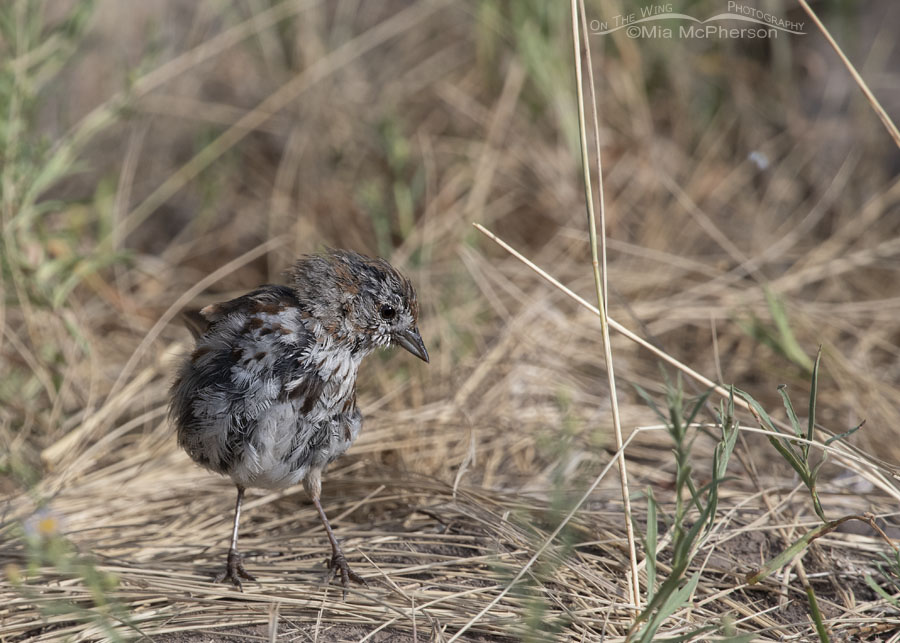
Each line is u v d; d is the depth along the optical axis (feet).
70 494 28.96
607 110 46.57
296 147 47.09
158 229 47.50
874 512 27.50
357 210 44.50
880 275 41.70
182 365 25.73
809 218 44.47
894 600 21.44
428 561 25.81
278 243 42.86
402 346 27.22
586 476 27.37
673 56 48.01
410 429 32.27
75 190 47.14
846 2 49.52
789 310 37.73
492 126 45.91
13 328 37.50
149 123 48.60
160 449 31.60
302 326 25.12
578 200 44.09
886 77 48.73
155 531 27.73
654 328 37.83
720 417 23.36
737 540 26.37
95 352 36.60
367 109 48.21
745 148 47.75
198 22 49.47
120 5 50.11
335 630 22.61
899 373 35.94
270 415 24.50
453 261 40.65
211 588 24.17
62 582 23.90
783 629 22.68
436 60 50.80
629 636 19.72
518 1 45.55
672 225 43.80
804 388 35.17
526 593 21.99
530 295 39.47
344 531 27.61
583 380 35.42
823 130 47.91
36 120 42.52
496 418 32.91
